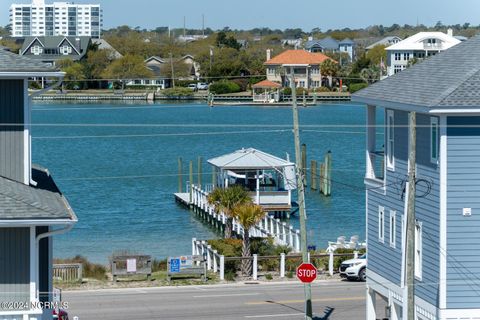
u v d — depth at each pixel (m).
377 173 77.75
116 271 91.56
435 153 62.75
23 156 53.84
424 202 64.25
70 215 48.66
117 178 194.38
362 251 99.06
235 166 145.00
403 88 68.94
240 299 83.88
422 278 64.81
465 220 61.78
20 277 48.09
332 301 82.94
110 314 77.56
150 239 128.75
